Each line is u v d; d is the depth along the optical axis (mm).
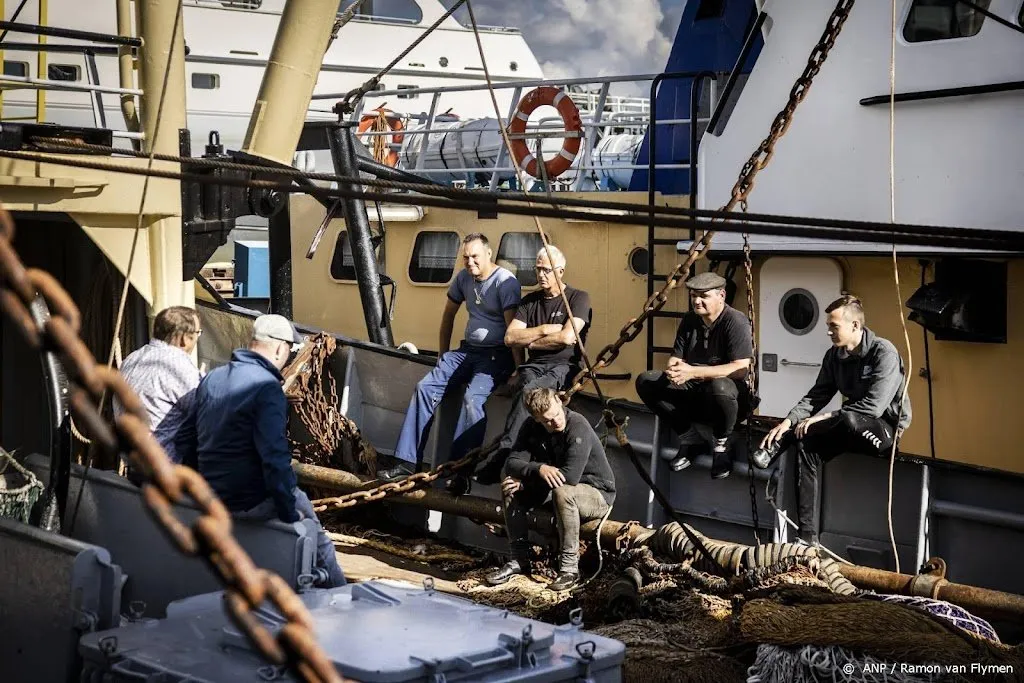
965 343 7379
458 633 3395
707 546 6137
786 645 4816
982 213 7133
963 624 5133
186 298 7352
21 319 1371
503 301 7426
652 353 9117
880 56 7512
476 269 7477
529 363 7176
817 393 6223
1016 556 5973
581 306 7148
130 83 7691
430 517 8055
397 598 3732
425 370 8289
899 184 7469
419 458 7656
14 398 8477
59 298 1414
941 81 7250
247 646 3295
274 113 7379
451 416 8039
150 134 6957
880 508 6363
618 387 9789
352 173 9664
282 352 5316
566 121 10586
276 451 4879
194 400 5578
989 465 7297
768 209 8133
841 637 4738
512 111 11992
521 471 6699
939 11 7281
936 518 6223
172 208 6984
